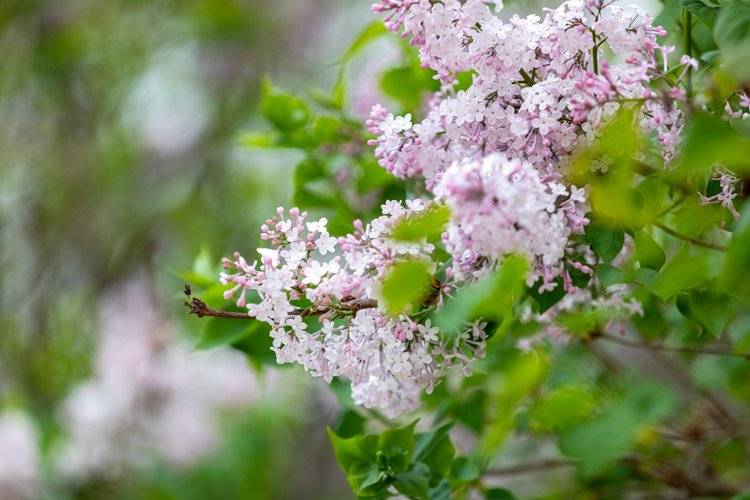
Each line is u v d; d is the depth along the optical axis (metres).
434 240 1.12
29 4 2.89
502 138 1.12
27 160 2.88
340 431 1.29
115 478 2.29
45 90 2.89
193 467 2.33
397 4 1.12
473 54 1.12
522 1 1.43
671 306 1.35
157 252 2.72
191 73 2.94
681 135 1.11
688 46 1.19
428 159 1.14
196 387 2.36
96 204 2.81
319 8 2.94
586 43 1.11
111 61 2.92
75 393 2.38
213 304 1.24
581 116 1.09
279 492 2.50
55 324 2.70
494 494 1.28
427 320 1.10
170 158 2.86
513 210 1.05
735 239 1.01
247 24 2.91
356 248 1.10
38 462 2.22
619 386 1.36
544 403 1.14
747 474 1.42
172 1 2.93
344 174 1.40
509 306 1.12
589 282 1.16
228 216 2.71
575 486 1.41
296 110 1.41
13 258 2.78
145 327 2.40
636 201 1.11
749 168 1.04
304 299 1.16
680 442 1.39
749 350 1.24
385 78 1.35
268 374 2.41
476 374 1.29
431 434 1.23
